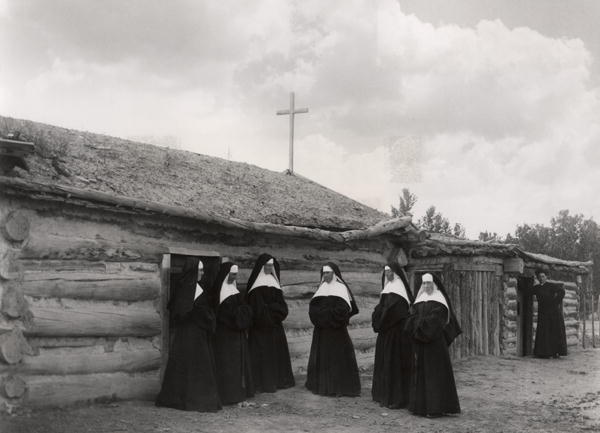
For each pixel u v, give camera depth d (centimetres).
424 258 1300
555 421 745
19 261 642
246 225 869
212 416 694
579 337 1864
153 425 630
